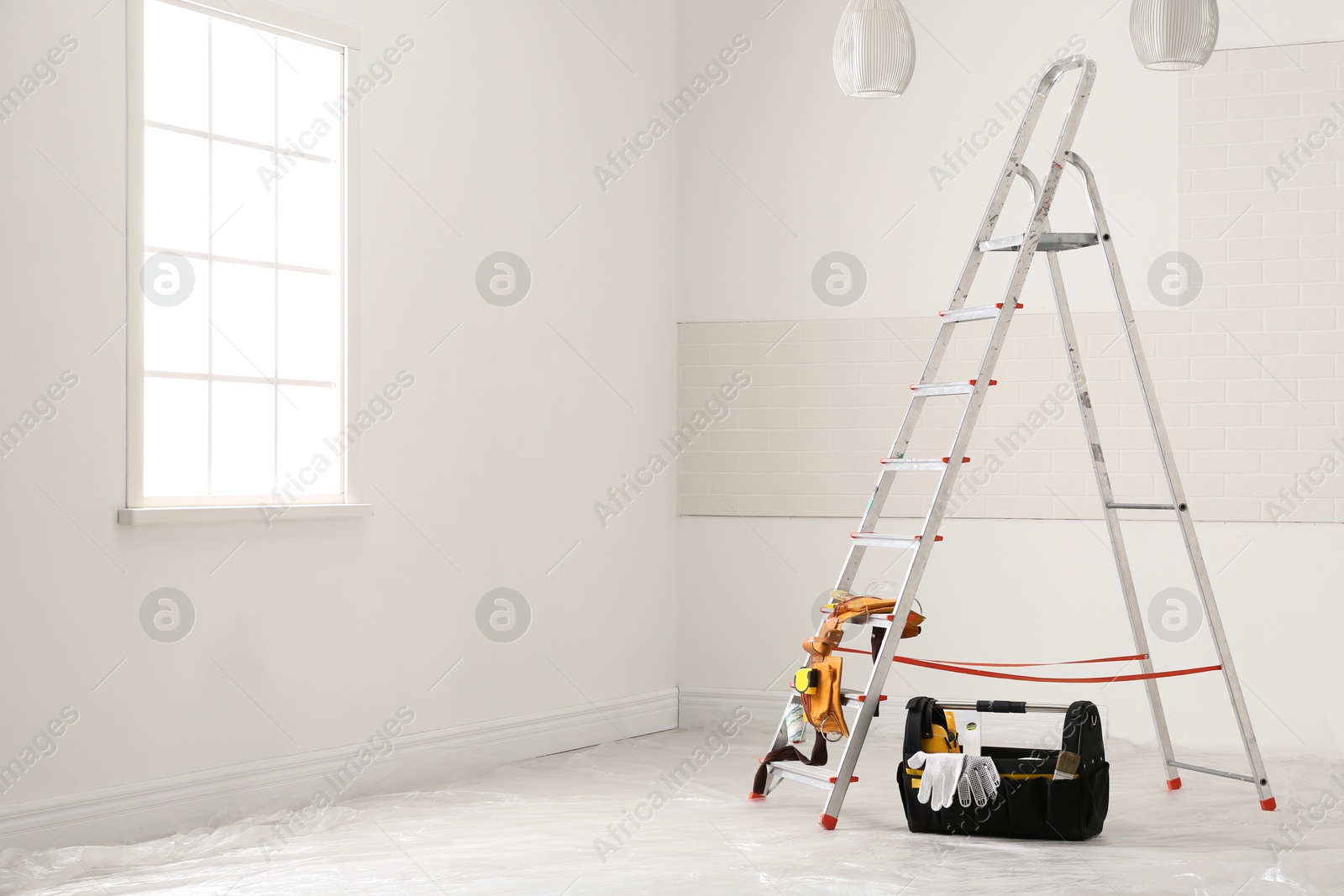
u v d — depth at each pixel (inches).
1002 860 117.7
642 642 199.8
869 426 197.0
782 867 115.6
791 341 201.8
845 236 199.2
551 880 112.3
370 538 156.1
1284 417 177.5
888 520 195.0
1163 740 152.0
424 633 163.5
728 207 206.1
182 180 147.1
